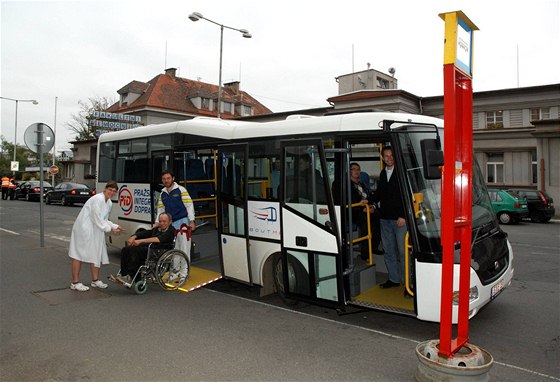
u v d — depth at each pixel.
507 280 5.73
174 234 7.55
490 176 28.45
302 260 6.09
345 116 5.88
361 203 6.55
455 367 3.66
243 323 5.82
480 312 6.43
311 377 4.22
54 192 29.41
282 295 6.63
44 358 4.65
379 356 4.74
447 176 3.80
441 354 3.89
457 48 3.77
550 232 16.27
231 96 56.69
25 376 4.23
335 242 5.69
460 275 4.16
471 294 4.96
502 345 5.14
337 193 5.80
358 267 6.23
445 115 3.79
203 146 7.89
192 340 5.18
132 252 7.22
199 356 4.71
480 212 5.86
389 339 5.26
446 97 3.75
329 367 4.45
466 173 4.16
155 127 9.14
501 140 27.67
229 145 7.12
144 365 4.48
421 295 5.09
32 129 11.69
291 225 6.18
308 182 5.98
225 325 5.73
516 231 16.66
